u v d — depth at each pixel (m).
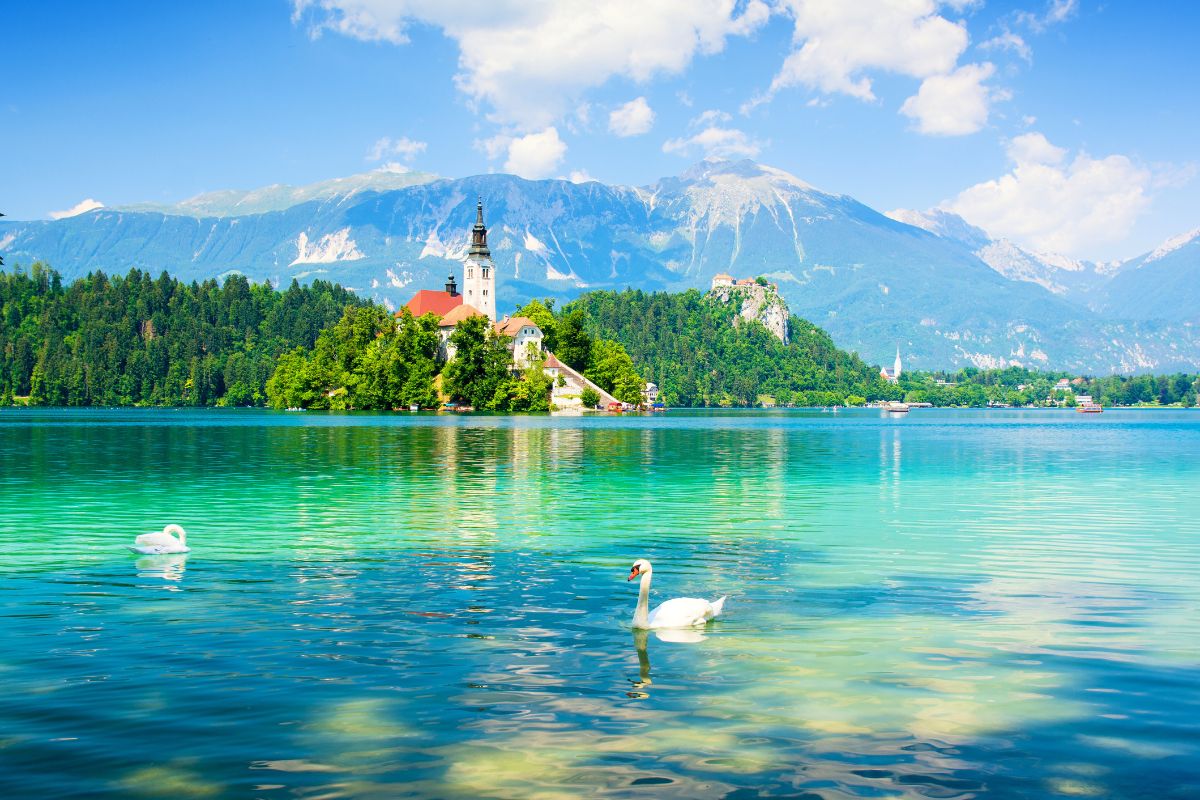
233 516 40.97
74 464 69.44
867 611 23.41
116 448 89.25
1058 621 22.38
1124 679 17.81
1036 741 14.76
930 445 107.38
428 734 14.89
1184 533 36.91
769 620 22.39
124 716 15.55
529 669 18.28
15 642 20.03
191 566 29.16
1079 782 13.29
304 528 37.38
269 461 73.25
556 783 13.14
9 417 198.50
